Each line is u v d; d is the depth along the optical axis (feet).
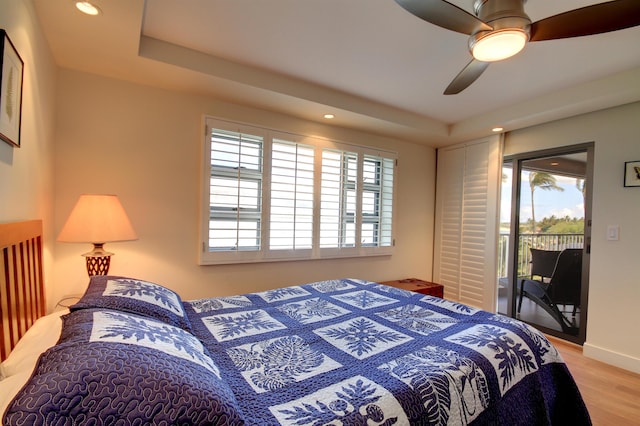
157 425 2.18
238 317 5.49
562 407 4.99
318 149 10.48
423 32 6.22
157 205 8.02
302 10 5.61
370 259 12.09
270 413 2.86
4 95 3.61
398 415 3.06
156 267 8.02
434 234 14.06
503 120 10.32
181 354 2.95
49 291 6.50
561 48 6.62
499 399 3.96
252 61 7.54
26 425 1.89
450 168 13.44
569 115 9.49
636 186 8.29
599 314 8.92
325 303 6.47
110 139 7.47
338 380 3.47
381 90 9.10
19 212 4.50
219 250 8.74
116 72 7.21
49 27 5.51
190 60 7.03
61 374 2.13
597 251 9.01
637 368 8.11
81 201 6.13
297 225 10.02
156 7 5.56
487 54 5.53
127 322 3.24
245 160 9.09
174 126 8.20
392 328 5.12
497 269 11.55
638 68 7.42
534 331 5.24
